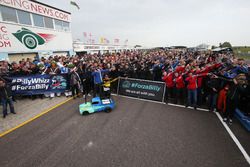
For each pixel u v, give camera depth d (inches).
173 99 263.3
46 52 607.5
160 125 168.2
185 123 171.6
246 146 127.4
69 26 748.0
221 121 174.9
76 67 302.5
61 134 153.6
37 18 561.0
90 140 141.5
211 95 206.1
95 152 124.0
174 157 115.4
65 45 724.0
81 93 308.2
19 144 137.9
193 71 218.7
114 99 273.9
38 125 174.9
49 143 138.3
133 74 311.3
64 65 346.9
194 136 143.9
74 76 271.1
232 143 131.7
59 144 136.4
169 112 206.1
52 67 304.3
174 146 129.1
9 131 162.4
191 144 131.3
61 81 289.3
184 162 109.8
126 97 285.9
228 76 201.0
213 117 186.5
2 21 438.3
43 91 281.6
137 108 225.1
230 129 156.1
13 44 474.6
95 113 207.6
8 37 458.0
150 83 264.8
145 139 141.1
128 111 213.2
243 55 1077.1
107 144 134.6
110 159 115.1
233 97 158.6
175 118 185.9
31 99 277.4
